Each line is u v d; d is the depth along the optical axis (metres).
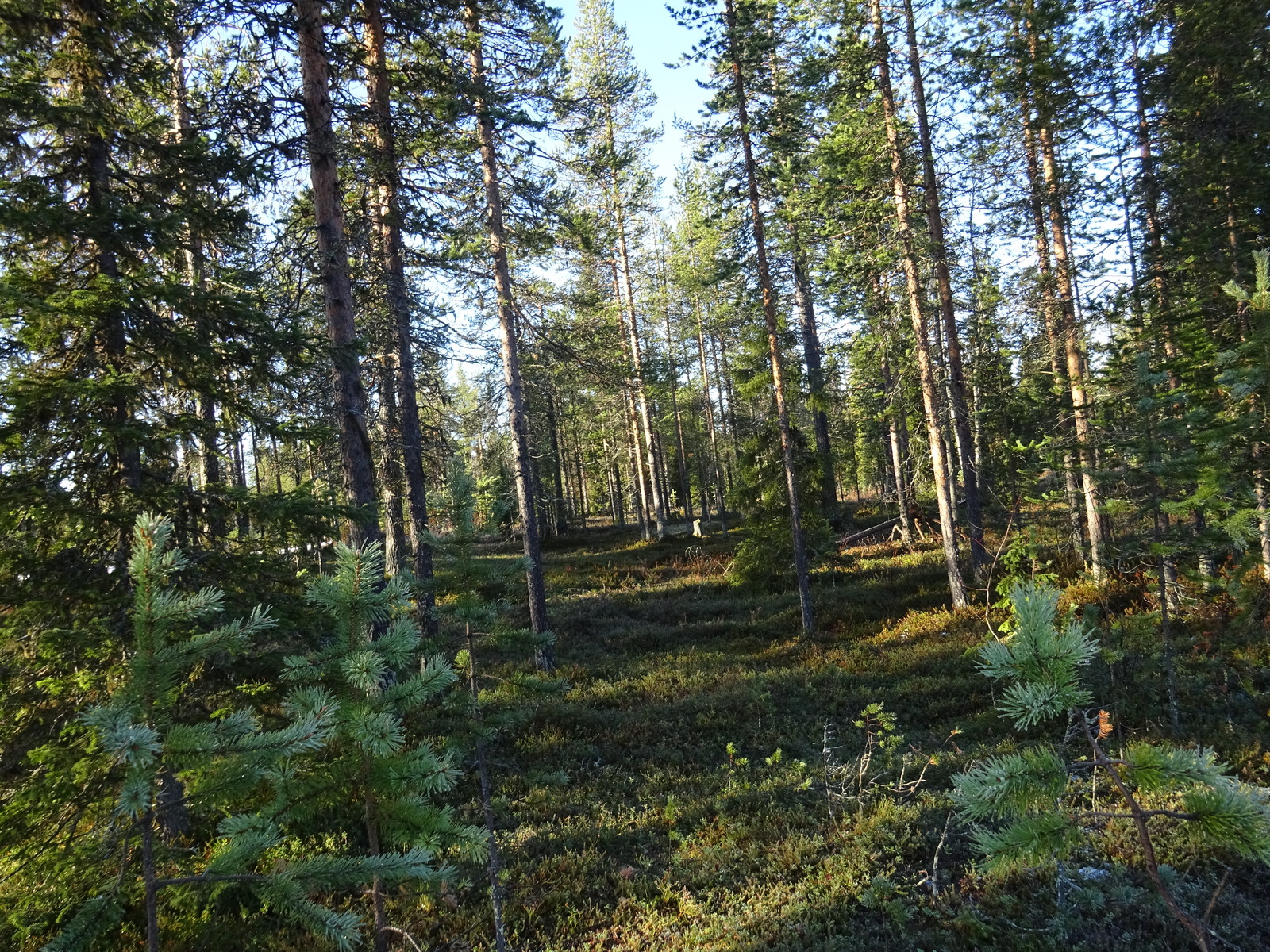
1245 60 9.19
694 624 18.34
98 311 6.21
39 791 4.81
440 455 13.62
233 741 2.87
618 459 44.25
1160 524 7.78
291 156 9.47
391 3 11.09
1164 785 2.21
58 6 6.66
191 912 5.25
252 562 6.79
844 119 16.62
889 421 23.73
